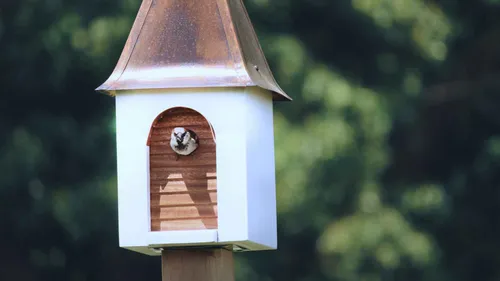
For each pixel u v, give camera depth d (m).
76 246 18.52
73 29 16.70
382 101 17.83
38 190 17.69
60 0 17.00
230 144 7.20
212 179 7.32
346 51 18.75
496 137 20.72
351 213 17.45
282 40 17.16
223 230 7.18
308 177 16.55
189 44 7.29
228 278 7.39
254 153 7.33
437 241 19.69
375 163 17.22
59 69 17.11
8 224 18.00
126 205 7.29
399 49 18.78
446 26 18.62
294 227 17.11
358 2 18.17
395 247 17.62
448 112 21.03
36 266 18.77
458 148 21.08
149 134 7.29
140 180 7.29
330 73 17.25
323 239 17.36
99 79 17.39
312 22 18.64
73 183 17.73
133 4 16.52
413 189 19.45
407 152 20.72
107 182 17.33
